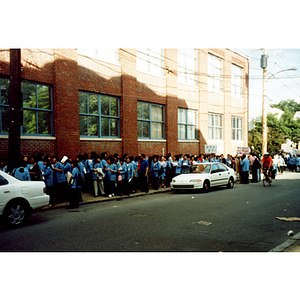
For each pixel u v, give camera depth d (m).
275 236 6.57
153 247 5.79
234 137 28.64
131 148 17.19
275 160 25.72
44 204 8.12
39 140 12.84
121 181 13.09
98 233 6.79
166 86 20.14
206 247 5.80
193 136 23.05
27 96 12.65
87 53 15.12
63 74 13.66
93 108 15.47
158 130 19.86
